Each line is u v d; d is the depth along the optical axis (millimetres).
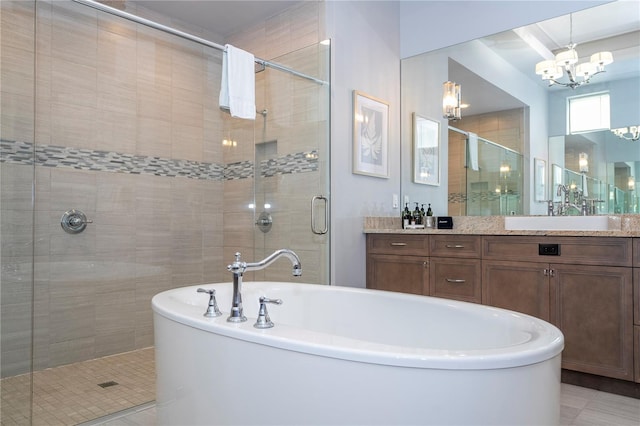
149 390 2385
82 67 2953
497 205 3236
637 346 2168
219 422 1354
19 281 2127
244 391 1285
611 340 2248
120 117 3148
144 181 3268
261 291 2297
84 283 2875
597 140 2818
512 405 1060
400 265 3146
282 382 1201
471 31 3363
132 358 2963
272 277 3316
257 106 3408
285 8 3471
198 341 1428
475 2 3348
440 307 1787
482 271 2734
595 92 2830
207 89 3648
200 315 1492
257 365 1254
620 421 1984
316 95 3123
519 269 2582
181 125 3510
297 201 3221
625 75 2727
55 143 2787
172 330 1544
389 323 1960
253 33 3748
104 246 3000
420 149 3648
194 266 3549
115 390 2385
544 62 3029
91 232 2936
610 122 2771
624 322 2207
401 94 3762
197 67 3650
